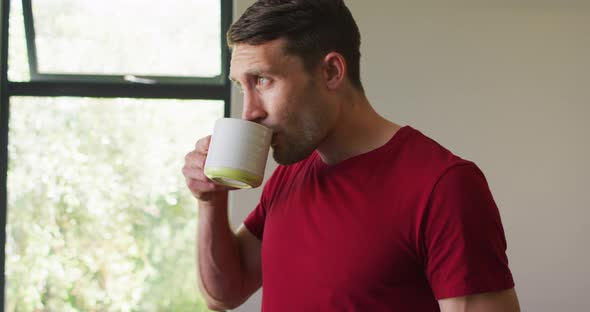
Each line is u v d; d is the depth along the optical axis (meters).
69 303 3.42
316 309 1.31
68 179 3.45
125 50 3.50
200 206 1.61
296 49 1.31
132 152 3.45
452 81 3.20
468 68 3.20
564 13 3.21
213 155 1.34
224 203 1.60
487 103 3.19
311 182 1.40
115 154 3.45
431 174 1.25
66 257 3.43
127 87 3.46
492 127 3.19
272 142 1.35
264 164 1.33
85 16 3.51
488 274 1.22
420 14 3.22
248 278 1.66
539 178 3.18
